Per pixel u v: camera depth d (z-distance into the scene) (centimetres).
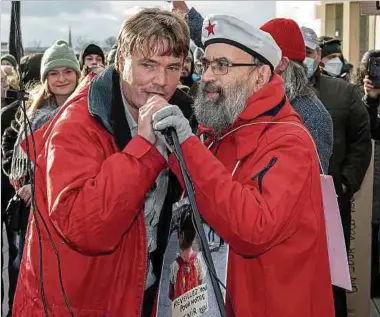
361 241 342
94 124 165
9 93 174
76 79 326
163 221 182
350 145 337
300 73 243
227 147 167
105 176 150
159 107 153
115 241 155
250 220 145
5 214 279
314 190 157
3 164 314
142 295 167
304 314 156
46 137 174
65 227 152
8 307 317
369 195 345
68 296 163
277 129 159
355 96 336
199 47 209
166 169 179
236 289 159
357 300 342
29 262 169
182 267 165
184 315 163
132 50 160
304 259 156
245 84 164
